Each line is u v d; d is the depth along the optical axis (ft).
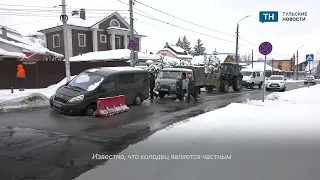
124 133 23.50
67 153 17.93
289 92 58.95
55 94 32.68
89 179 13.48
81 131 23.98
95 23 114.62
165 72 49.32
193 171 13.29
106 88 33.30
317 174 12.32
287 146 16.71
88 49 117.29
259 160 14.33
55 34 116.47
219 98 52.54
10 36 105.60
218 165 13.85
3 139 21.17
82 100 30.55
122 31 122.01
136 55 57.26
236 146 17.04
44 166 15.56
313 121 24.41
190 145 17.78
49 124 26.61
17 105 37.35
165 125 26.89
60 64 60.64
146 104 41.57
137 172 13.84
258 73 85.81
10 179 13.80
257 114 28.94
